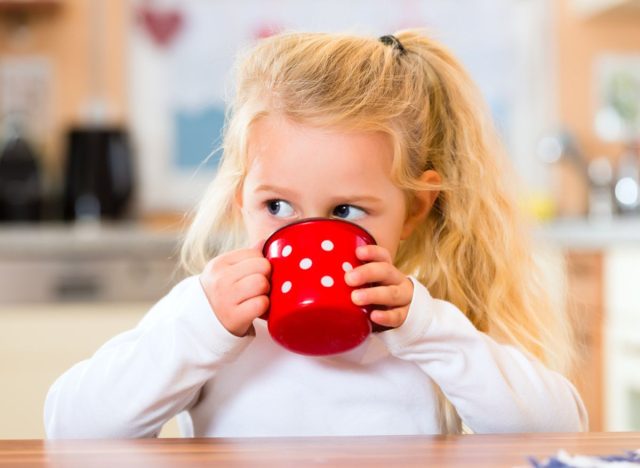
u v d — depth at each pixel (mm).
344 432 1029
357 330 818
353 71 983
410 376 1044
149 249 2514
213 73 3322
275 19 3320
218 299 868
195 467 625
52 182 3193
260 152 939
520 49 3396
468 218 1146
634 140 3381
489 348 939
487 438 731
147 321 1017
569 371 1351
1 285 2480
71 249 2500
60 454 674
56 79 3234
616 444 699
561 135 3271
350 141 925
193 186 3328
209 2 3311
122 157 3002
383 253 836
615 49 3391
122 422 900
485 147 1178
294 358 1037
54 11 3232
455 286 1140
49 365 2475
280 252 837
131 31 3277
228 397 1035
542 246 1440
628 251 2568
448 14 3373
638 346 2549
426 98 1092
